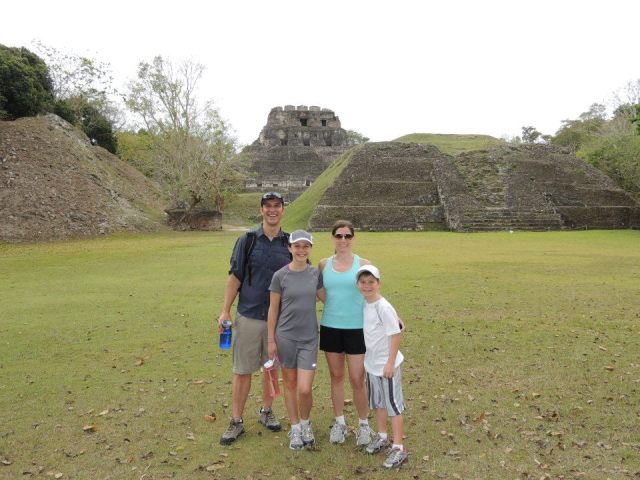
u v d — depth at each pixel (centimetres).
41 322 867
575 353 687
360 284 434
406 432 471
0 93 3180
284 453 437
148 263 1595
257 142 6525
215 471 408
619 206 3347
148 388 582
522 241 2319
